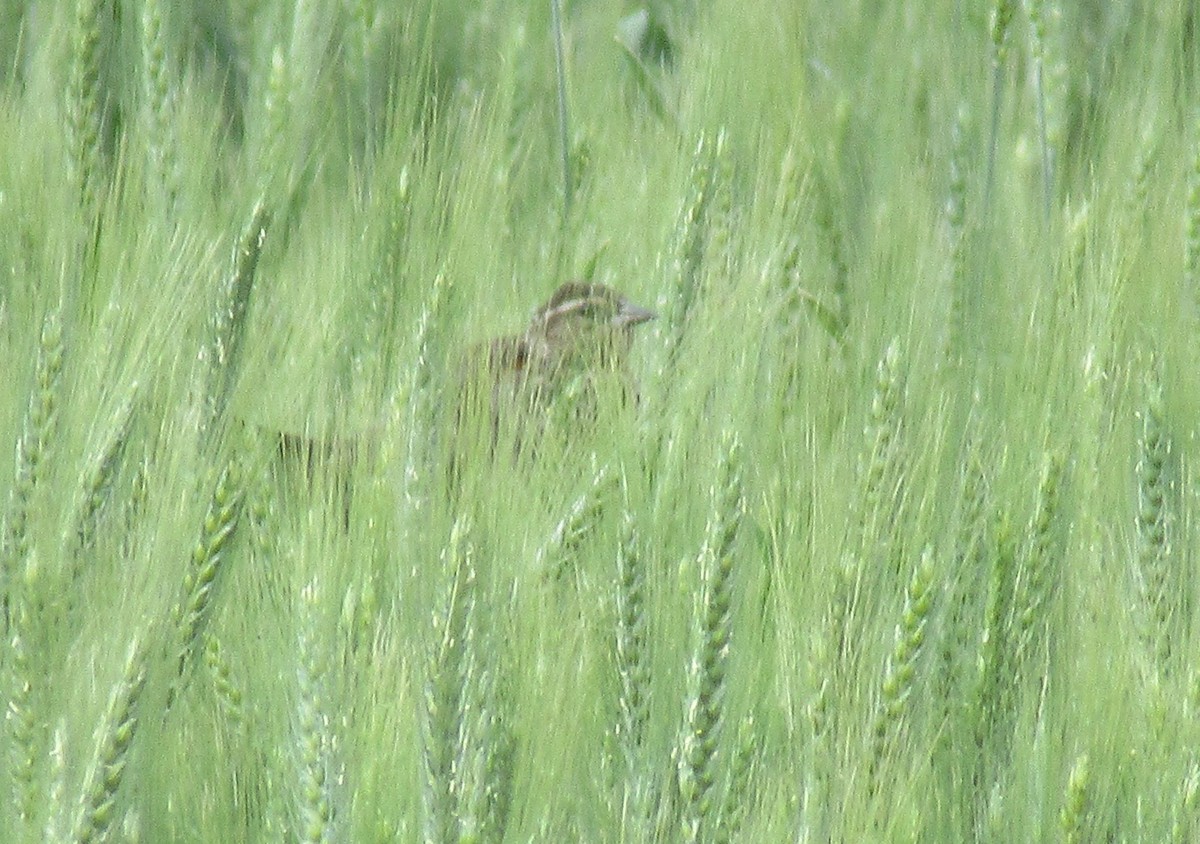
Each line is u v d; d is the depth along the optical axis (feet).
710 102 47.26
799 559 34.17
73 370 33.24
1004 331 43.80
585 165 58.23
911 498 34.73
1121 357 41.42
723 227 45.83
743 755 32.83
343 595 31.55
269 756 32.24
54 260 34.78
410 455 32.73
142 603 31.01
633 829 32.60
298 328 40.78
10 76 45.47
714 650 32.42
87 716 30.30
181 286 35.06
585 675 32.94
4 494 32.04
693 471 34.27
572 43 65.36
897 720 32.86
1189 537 38.29
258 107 46.03
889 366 36.22
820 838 31.76
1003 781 34.60
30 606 30.86
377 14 51.11
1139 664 36.81
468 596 30.22
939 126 54.29
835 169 54.19
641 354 44.21
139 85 45.50
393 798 30.58
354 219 42.83
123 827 30.71
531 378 39.09
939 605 33.88
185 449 33.06
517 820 30.96
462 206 40.60
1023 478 36.86
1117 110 55.36
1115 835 34.63
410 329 36.94
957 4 54.44
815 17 59.82
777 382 38.75
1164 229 45.93
